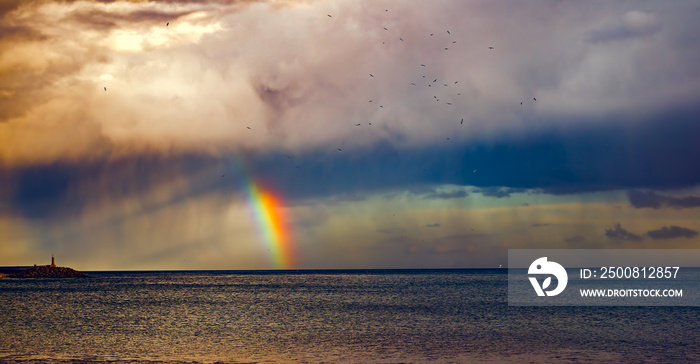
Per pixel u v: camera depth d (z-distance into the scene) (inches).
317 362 1798.7
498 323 2805.1
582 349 2033.7
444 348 2058.3
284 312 3442.4
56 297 4837.6
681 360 1829.5
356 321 2923.2
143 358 1860.2
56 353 1953.7
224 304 4092.0
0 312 3474.4
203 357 1881.2
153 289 6245.1
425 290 5940.0
